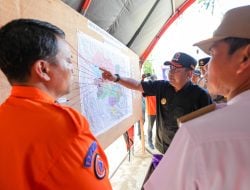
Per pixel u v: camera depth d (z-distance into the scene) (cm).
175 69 177
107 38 200
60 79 67
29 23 63
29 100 60
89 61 160
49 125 55
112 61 208
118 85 217
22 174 52
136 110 285
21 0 100
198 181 47
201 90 178
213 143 47
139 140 461
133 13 284
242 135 45
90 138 64
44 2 114
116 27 275
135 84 194
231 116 49
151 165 152
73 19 141
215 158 46
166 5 355
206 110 61
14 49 60
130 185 282
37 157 53
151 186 60
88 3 192
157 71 553
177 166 52
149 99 414
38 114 57
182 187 50
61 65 67
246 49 53
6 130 56
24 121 56
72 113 61
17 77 62
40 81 63
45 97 63
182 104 182
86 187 56
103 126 176
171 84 184
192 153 48
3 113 59
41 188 52
